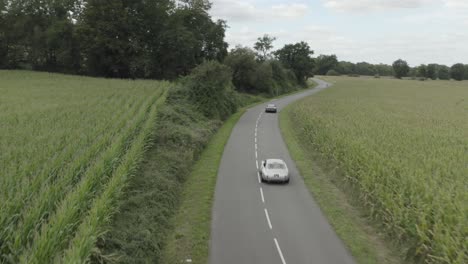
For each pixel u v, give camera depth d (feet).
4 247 37.09
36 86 180.04
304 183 83.46
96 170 55.47
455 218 51.67
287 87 371.97
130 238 48.06
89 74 260.21
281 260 49.60
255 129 150.71
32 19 266.98
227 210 66.49
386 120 147.13
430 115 175.01
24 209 43.21
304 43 437.99
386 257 51.70
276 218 63.52
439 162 78.54
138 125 91.86
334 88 412.77
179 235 55.47
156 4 239.30
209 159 100.01
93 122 92.94
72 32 249.55
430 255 47.19
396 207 56.90
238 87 293.64
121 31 226.99
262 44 419.74
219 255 50.52
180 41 238.48
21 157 60.49
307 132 128.06
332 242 55.36
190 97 155.33
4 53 272.51
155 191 64.08
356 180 73.87
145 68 231.50
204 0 266.77
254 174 89.30
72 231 41.50
